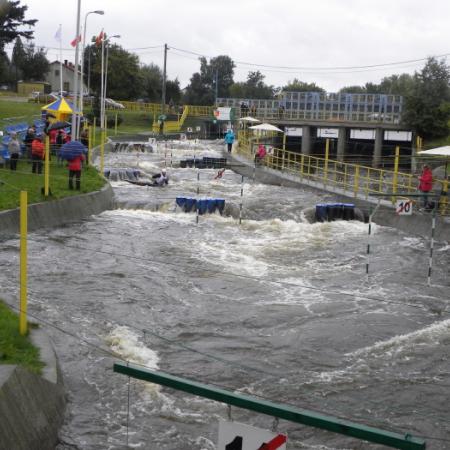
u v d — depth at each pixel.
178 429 10.26
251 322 15.25
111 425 10.20
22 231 11.57
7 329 11.70
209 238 23.83
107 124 72.00
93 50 90.00
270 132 68.94
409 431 10.66
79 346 12.80
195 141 62.56
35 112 64.38
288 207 30.03
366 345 14.20
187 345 13.66
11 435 8.38
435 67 65.25
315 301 17.05
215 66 132.88
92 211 26.23
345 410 11.26
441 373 12.89
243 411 10.88
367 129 70.19
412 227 26.31
